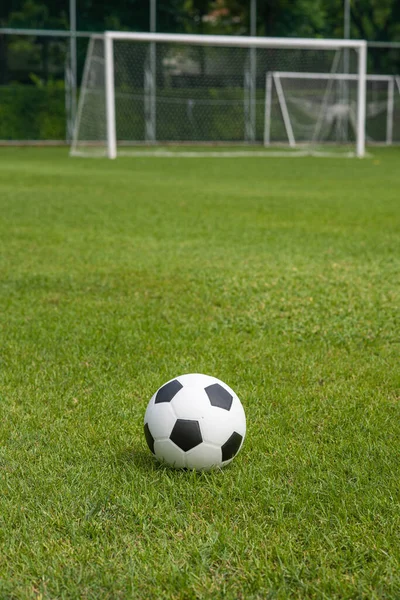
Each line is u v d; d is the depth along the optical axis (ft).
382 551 6.59
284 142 114.01
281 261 22.62
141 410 10.27
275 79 111.86
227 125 112.37
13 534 6.96
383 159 84.64
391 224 31.14
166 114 109.91
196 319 15.69
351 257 23.40
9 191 44.70
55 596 6.07
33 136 107.55
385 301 17.51
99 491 7.78
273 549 6.64
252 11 111.14
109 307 16.67
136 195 43.34
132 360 12.64
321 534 6.91
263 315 16.10
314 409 10.35
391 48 117.60
